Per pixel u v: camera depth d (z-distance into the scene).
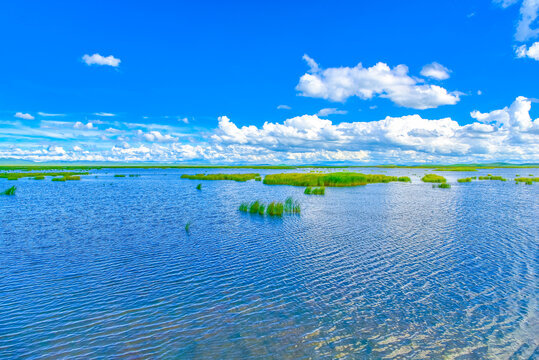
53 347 6.34
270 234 15.58
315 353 6.23
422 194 34.00
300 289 9.10
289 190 38.91
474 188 41.97
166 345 6.45
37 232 16.03
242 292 8.89
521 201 28.23
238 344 6.49
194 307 8.02
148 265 11.08
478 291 8.94
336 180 45.56
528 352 6.28
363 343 6.56
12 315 7.55
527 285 9.33
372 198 30.31
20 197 30.88
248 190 38.72
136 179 63.47
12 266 10.95
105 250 12.88
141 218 19.83
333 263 11.28
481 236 15.12
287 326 7.17
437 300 8.40
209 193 35.28
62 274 10.21
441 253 12.40
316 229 16.66
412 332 6.96
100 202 27.41
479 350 6.35
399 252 12.54
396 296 8.65
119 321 7.33
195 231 16.25
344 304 8.20
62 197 31.03
